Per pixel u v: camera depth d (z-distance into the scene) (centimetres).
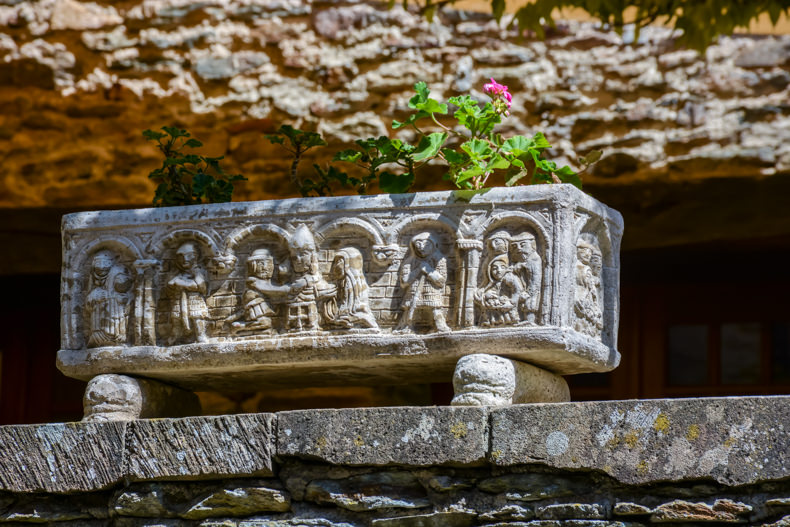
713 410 448
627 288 1078
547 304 511
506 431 471
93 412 548
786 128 878
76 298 566
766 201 915
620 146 890
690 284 1063
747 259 1027
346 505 483
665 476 448
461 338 514
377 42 911
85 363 558
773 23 729
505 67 903
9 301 1112
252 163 916
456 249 523
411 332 523
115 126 916
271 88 909
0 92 914
